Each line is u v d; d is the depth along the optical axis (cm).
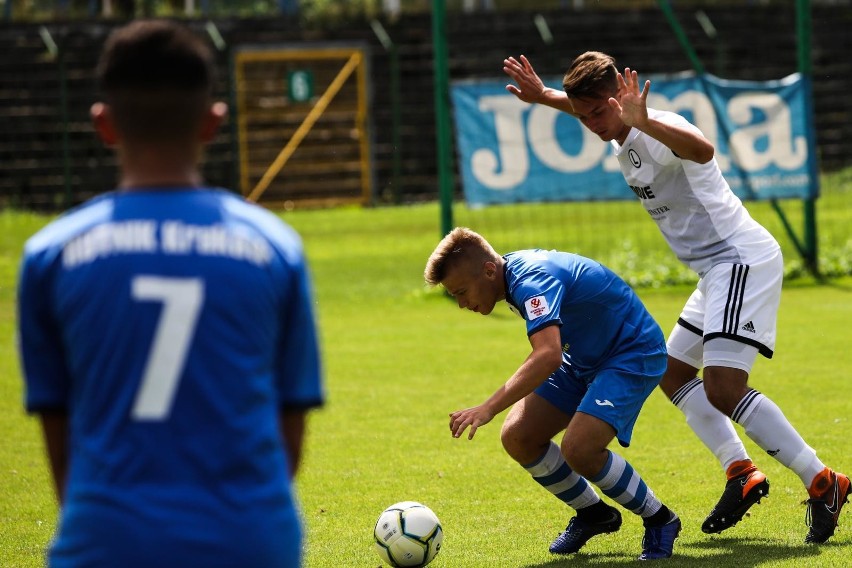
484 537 1622
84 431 700
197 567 676
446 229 4200
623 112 1565
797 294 4091
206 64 729
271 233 739
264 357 721
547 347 1358
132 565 670
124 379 691
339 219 7106
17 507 1839
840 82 8081
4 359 3350
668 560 1474
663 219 1745
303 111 8025
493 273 1452
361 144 8038
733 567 1421
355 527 1686
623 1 8544
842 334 3309
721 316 1627
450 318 3903
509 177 4088
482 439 2280
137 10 8888
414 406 2583
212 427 693
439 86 4131
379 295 4375
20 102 7700
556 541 1550
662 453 2105
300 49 7994
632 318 1516
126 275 697
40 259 714
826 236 5284
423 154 8050
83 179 7712
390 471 2025
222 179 7906
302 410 764
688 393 1686
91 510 681
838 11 8294
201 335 696
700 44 8156
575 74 1675
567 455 1452
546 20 8106
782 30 8212
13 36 7806
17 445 2306
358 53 8044
